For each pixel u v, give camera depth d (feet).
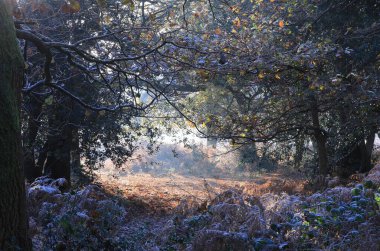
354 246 20.45
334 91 41.29
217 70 29.48
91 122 52.85
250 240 20.93
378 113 50.03
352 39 49.16
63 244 18.29
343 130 53.36
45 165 57.16
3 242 14.48
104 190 60.03
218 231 21.34
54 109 48.57
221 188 65.82
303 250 20.58
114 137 57.16
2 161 14.52
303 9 44.62
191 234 24.27
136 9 40.29
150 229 29.58
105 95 49.67
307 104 49.83
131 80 40.29
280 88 44.29
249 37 33.45
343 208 22.52
